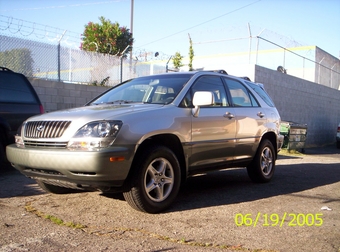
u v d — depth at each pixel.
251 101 7.11
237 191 6.48
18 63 10.06
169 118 5.12
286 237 4.22
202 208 5.29
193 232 4.28
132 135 4.61
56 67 11.02
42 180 4.99
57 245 3.79
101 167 4.33
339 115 26.30
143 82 6.27
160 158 4.96
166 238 4.06
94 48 20.44
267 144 7.27
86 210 5.02
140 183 4.71
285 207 5.48
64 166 4.44
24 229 4.23
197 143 5.50
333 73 26.39
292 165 10.41
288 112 19.09
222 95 6.34
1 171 7.70
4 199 5.50
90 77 12.05
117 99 6.01
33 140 4.87
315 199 6.05
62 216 4.74
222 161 6.08
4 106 7.09
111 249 3.72
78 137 4.48
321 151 18.80
